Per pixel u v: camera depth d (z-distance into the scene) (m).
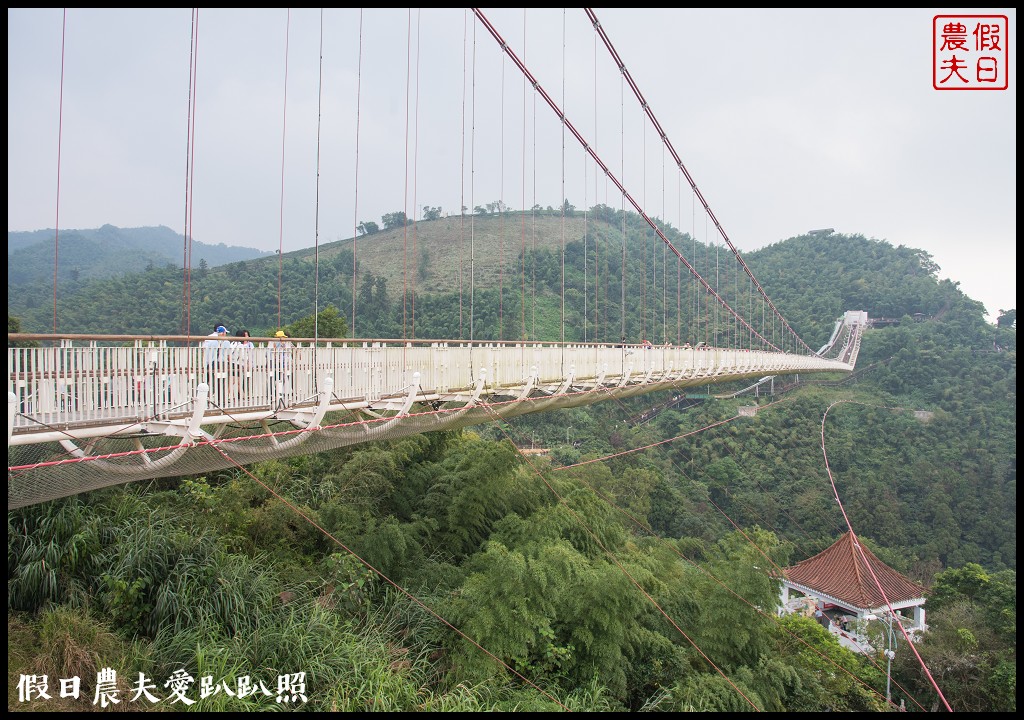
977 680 11.73
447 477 10.78
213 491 8.57
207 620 6.18
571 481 13.81
